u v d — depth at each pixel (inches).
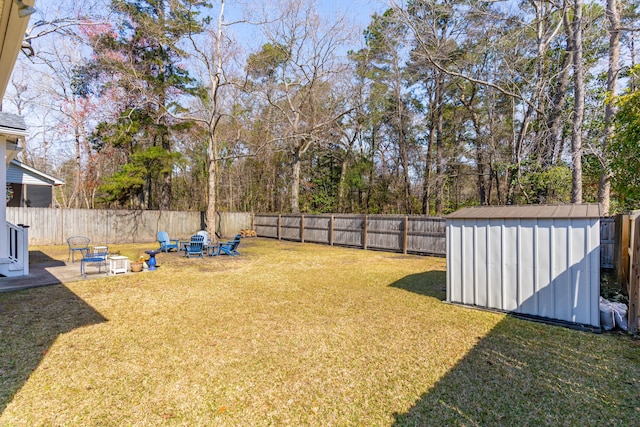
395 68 674.8
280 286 246.4
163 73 610.2
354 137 839.7
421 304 197.8
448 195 820.6
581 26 311.6
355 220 532.1
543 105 389.1
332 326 159.3
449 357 124.7
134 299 204.8
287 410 92.1
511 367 116.3
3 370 111.8
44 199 664.4
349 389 102.9
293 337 145.2
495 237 182.7
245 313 179.3
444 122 791.7
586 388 102.3
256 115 715.4
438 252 423.5
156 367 116.3
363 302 202.2
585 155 335.6
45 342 136.2
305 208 910.4
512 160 493.7
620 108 225.6
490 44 406.0
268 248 519.5
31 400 94.8
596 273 150.2
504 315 175.6
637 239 143.9
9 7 109.0
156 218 607.8
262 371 114.3
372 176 861.2
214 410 91.9
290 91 723.4
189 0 487.2
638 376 109.3
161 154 589.9
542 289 165.9
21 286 224.5
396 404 94.7
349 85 719.1
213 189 481.7
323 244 585.0
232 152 775.1
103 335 145.3
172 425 85.2
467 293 194.1
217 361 121.6
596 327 150.1
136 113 594.6
